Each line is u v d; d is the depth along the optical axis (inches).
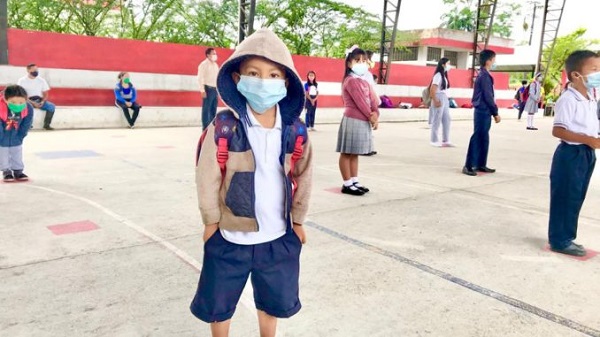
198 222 169.2
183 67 535.5
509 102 948.6
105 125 467.5
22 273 121.8
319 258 139.6
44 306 104.9
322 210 191.5
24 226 159.2
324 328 100.4
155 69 516.7
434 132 408.2
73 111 445.1
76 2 666.2
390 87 733.3
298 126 76.6
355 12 906.7
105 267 127.4
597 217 198.2
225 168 73.2
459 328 102.3
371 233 164.7
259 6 848.9
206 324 99.9
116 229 159.0
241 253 75.4
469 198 222.5
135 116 471.5
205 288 77.1
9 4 634.2
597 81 136.2
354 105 206.8
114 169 259.8
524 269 137.1
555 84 1298.0
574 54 138.8
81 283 117.1
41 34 442.0
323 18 891.4
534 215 195.9
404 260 140.6
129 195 204.8
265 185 74.7
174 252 139.7
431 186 246.5
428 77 804.0
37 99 408.8
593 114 141.4
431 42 1080.2
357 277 127.0
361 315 106.6
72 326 97.0
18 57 433.4
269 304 79.7
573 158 143.7
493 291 121.6
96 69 478.3
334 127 565.0
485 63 271.4
